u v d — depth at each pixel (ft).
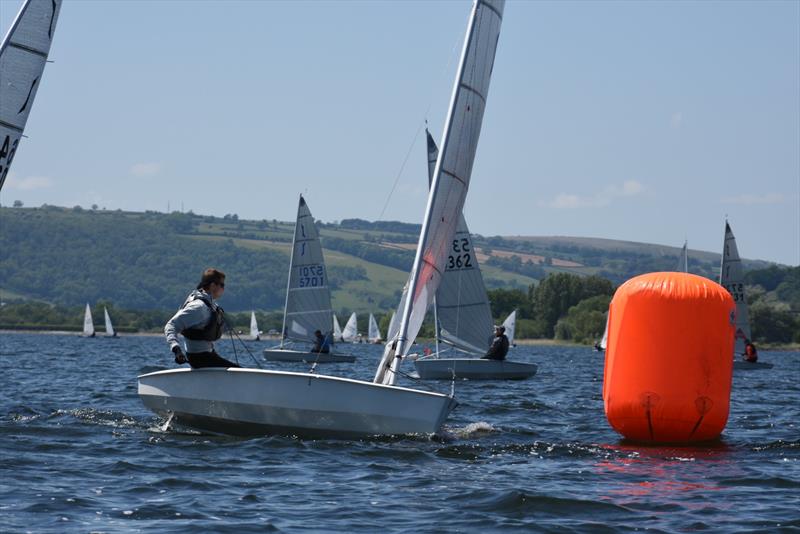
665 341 93.25
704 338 92.94
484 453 88.94
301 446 89.45
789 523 61.36
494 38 107.76
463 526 59.88
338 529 58.65
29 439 90.48
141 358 342.64
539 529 59.26
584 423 118.42
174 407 98.37
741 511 65.00
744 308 365.20
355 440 92.84
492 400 152.97
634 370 94.48
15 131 108.78
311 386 92.22
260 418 93.81
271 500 66.49
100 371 231.91
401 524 60.23
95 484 69.97
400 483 73.41
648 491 71.67
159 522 59.31
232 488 70.18
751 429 113.19
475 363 220.43
